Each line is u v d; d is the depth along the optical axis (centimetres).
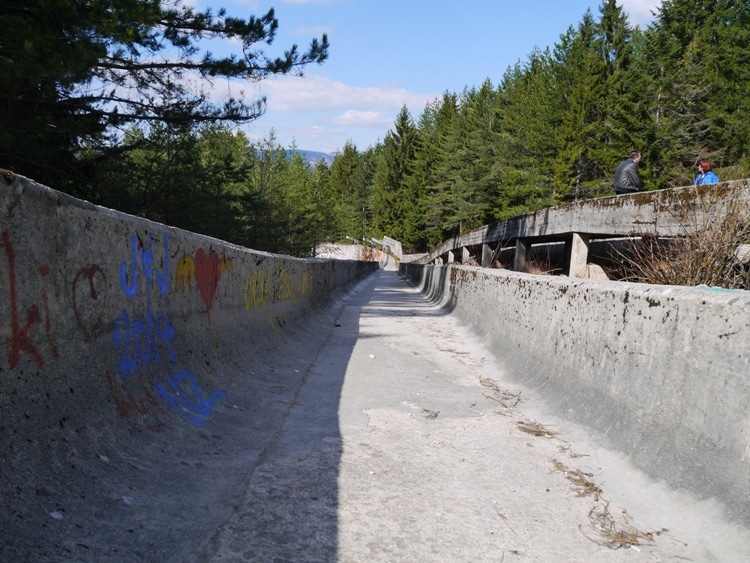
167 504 306
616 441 423
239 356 648
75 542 251
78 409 326
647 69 4156
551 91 4878
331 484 361
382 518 319
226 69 1147
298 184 4822
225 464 378
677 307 387
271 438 443
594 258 1095
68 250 333
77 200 344
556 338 606
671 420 378
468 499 350
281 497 336
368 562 273
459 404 583
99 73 1027
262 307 816
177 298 506
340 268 2200
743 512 292
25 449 274
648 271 608
